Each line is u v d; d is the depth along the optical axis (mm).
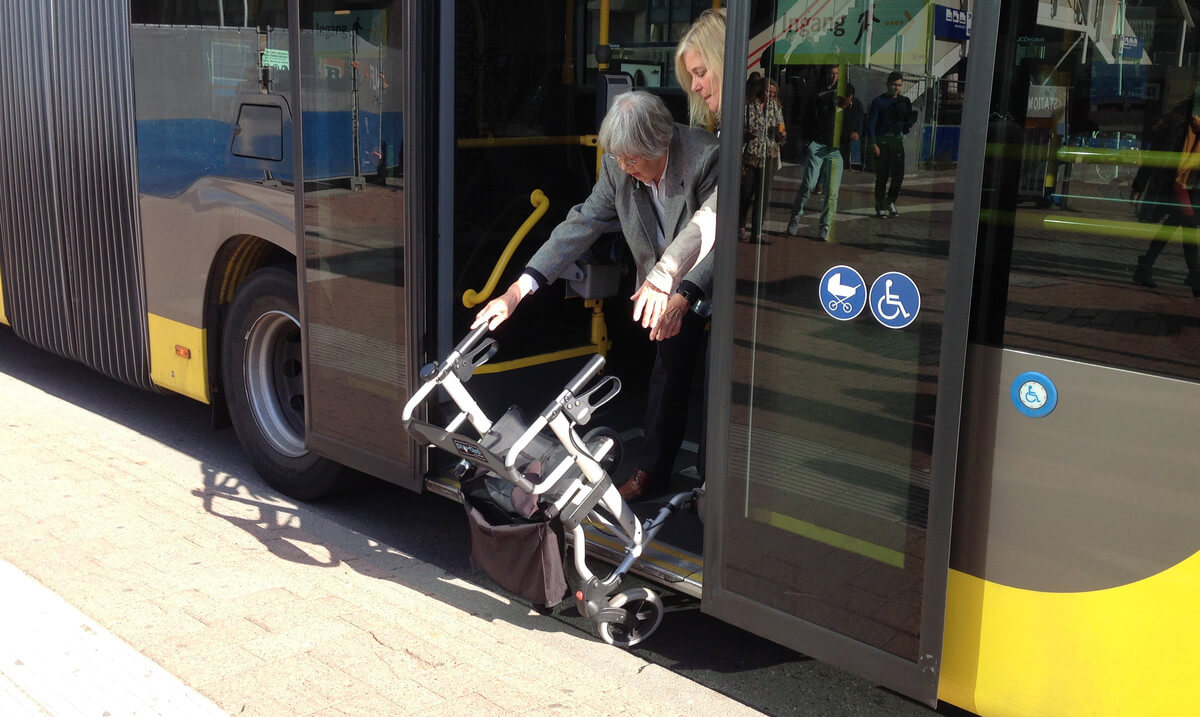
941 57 2355
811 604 2779
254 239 4523
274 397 4672
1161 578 2221
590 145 4262
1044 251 2299
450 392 3115
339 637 3379
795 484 2768
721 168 2805
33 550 3926
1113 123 2182
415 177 3600
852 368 2609
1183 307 2133
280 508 4516
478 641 3416
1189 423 2146
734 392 2863
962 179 2334
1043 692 2430
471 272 3934
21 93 5512
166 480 4777
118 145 4941
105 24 4855
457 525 4438
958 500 2494
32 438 5281
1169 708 2252
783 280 2719
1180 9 2096
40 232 5621
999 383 2402
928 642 2533
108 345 5340
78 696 2902
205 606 3545
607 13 4191
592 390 2986
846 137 2551
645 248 3438
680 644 3475
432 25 3562
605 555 3371
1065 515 2338
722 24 3143
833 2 2529
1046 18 2248
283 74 4082
